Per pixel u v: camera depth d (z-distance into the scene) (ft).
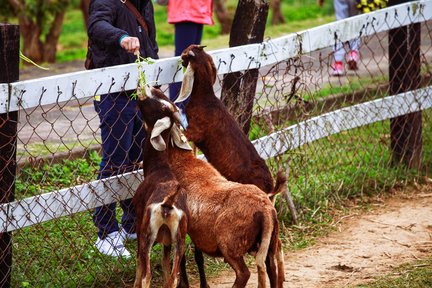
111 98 25.35
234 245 21.99
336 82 46.47
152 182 22.76
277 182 23.73
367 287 25.16
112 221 26.68
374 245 28.96
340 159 35.81
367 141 36.83
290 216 30.81
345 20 30.96
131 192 25.93
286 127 30.45
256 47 28.02
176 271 21.65
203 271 24.52
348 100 43.04
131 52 25.34
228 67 27.37
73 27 86.69
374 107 33.35
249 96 29.12
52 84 23.18
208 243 22.67
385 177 34.65
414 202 33.27
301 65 29.76
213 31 76.69
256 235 22.00
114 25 26.17
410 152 35.63
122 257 26.22
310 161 34.65
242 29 29.50
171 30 77.30
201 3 37.91
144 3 26.96
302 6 89.61
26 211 23.40
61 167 32.86
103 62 25.93
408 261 27.50
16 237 27.32
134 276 25.98
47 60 63.21
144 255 21.65
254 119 30.48
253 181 25.36
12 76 22.59
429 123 39.22
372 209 32.45
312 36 29.84
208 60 25.57
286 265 27.17
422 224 30.91
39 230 27.02
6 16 62.85
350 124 32.48
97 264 26.11
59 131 38.65
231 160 25.49
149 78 25.34
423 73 43.55
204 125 25.55
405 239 29.55
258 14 29.30
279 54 28.86
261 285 21.77
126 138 26.40
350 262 27.45
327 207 31.99
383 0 46.65
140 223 22.99
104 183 25.18
